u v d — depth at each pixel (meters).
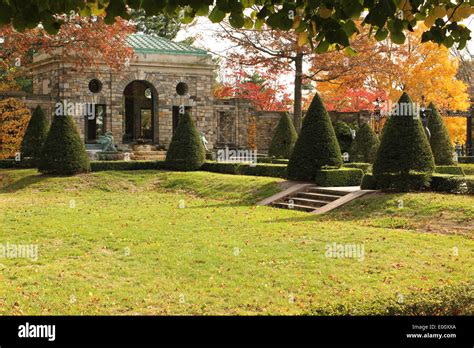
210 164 33.50
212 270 12.47
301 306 9.87
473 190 19.53
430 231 16.52
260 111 47.88
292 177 26.08
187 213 20.94
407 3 7.24
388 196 20.42
